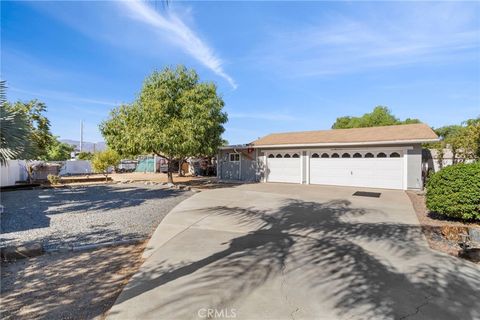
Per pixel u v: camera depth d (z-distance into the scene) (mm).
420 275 3678
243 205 8906
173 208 8586
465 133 13406
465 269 3885
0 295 3213
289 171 17141
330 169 15648
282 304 2938
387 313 2781
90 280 3623
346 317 2707
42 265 4129
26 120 4207
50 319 2715
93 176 22391
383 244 4988
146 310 2820
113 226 6496
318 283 3432
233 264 4027
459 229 5953
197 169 25297
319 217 7188
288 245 4910
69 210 8453
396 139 13359
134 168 30875
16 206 9156
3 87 3801
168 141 13719
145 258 4391
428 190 7258
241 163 19203
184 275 3654
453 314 2775
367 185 14492
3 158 4070
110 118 18875
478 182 6207
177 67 15477
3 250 4320
